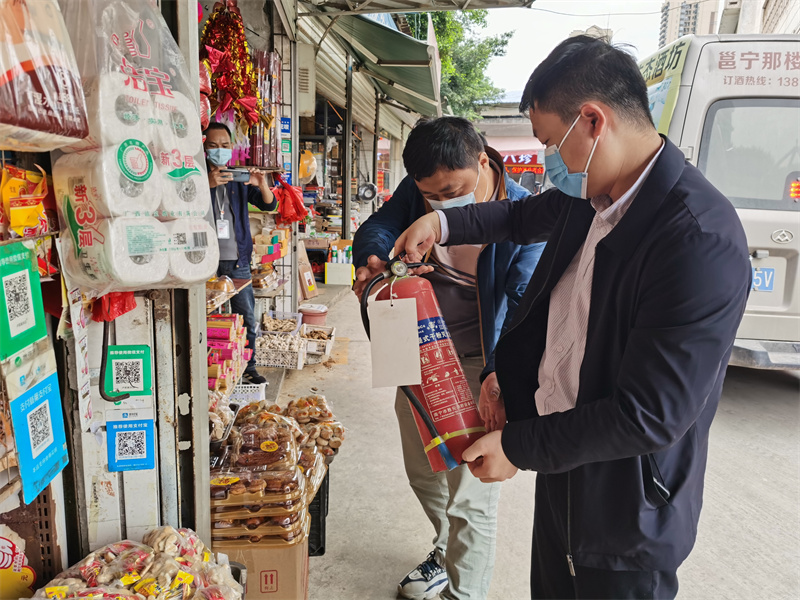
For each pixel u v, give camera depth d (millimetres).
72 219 1125
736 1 8922
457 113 23328
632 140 1108
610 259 1159
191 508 1610
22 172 1037
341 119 10016
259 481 1774
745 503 2994
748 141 4145
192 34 1400
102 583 1330
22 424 1028
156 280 1205
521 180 15117
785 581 2406
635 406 1020
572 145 1123
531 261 1849
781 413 4277
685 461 1203
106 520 1510
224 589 1396
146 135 1162
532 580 1578
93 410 1451
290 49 5008
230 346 3135
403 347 1333
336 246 9266
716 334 994
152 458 1503
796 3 12508
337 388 4551
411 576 2242
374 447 3537
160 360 1477
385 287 1408
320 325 5938
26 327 1042
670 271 1015
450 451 1351
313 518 2369
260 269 4527
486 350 1891
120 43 1128
